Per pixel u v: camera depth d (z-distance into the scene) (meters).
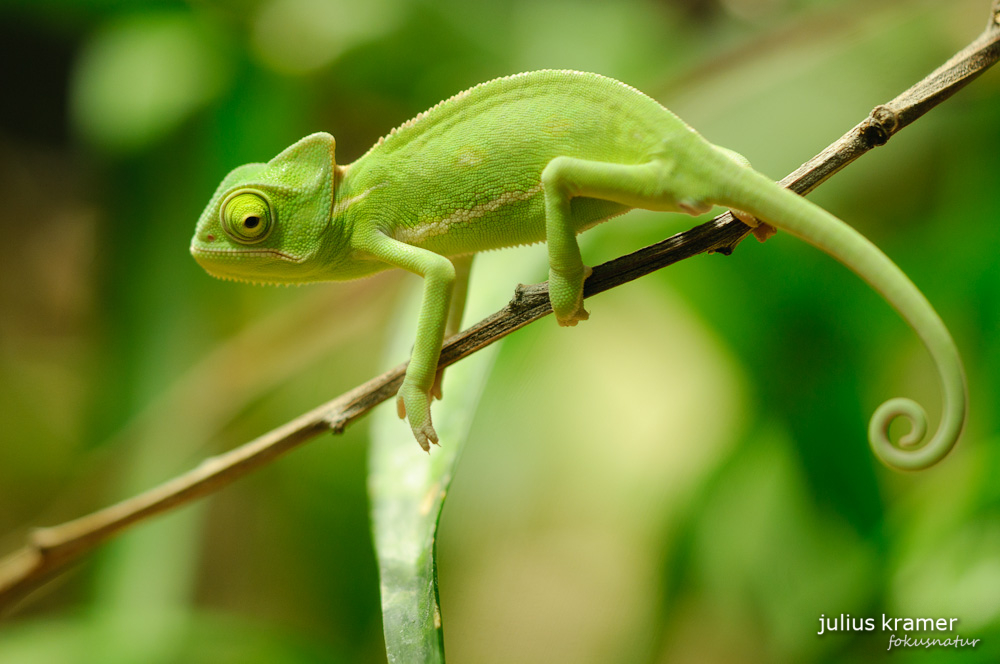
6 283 0.99
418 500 0.51
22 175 1.00
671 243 0.50
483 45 0.71
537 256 0.55
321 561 0.70
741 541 0.60
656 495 0.66
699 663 0.61
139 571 0.59
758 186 0.49
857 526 0.58
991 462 0.55
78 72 0.70
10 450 0.95
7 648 0.59
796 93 0.61
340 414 0.51
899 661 0.54
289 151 0.51
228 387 0.62
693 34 0.73
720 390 0.63
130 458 0.61
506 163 0.50
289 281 0.52
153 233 0.62
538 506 0.80
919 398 0.61
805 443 0.59
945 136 0.60
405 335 0.54
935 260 0.59
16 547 0.88
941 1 0.62
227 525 0.77
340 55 0.66
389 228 0.51
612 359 0.83
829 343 0.59
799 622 0.58
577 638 0.72
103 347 0.62
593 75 0.50
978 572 0.54
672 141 0.49
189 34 0.64
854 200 0.61
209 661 0.59
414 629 0.50
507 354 0.59
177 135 0.62
